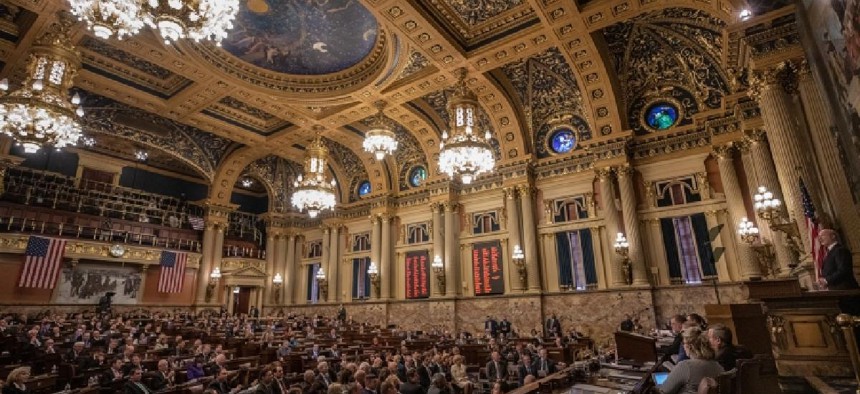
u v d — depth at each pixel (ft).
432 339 46.52
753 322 18.28
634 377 17.49
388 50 45.09
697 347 11.21
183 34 20.98
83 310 62.90
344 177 76.43
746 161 42.78
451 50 43.93
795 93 27.09
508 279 55.67
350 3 43.19
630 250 47.29
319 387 22.17
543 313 51.57
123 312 66.13
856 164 19.49
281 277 78.79
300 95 53.93
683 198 47.37
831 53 20.02
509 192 56.59
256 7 44.14
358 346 41.88
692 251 45.60
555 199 54.85
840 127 20.52
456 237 60.80
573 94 52.85
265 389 22.89
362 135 65.41
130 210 72.69
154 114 62.03
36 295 59.57
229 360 30.32
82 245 63.46
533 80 53.31
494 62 46.24
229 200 77.56
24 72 44.65
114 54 47.62
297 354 33.42
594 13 39.14
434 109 59.16
